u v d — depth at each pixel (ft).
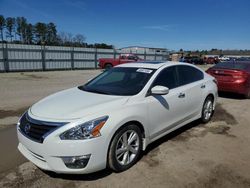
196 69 18.24
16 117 20.01
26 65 78.43
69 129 9.80
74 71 81.61
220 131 17.21
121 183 10.46
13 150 13.55
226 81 28.71
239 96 30.96
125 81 14.05
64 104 11.59
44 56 83.15
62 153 9.75
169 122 14.37
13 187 10.06
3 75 60.90
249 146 14.60
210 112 19.36
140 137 12.28
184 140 15.37
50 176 10.90
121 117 10.98
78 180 10.62
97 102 11.55
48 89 36.37
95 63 100.48
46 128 10.05
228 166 12.03
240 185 10.44
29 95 30.53
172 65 15.70
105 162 10.57
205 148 14.17
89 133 9.94
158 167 11.85
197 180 10.77
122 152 11.37
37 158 10.46
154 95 13.10
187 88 15.89
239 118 20.68
